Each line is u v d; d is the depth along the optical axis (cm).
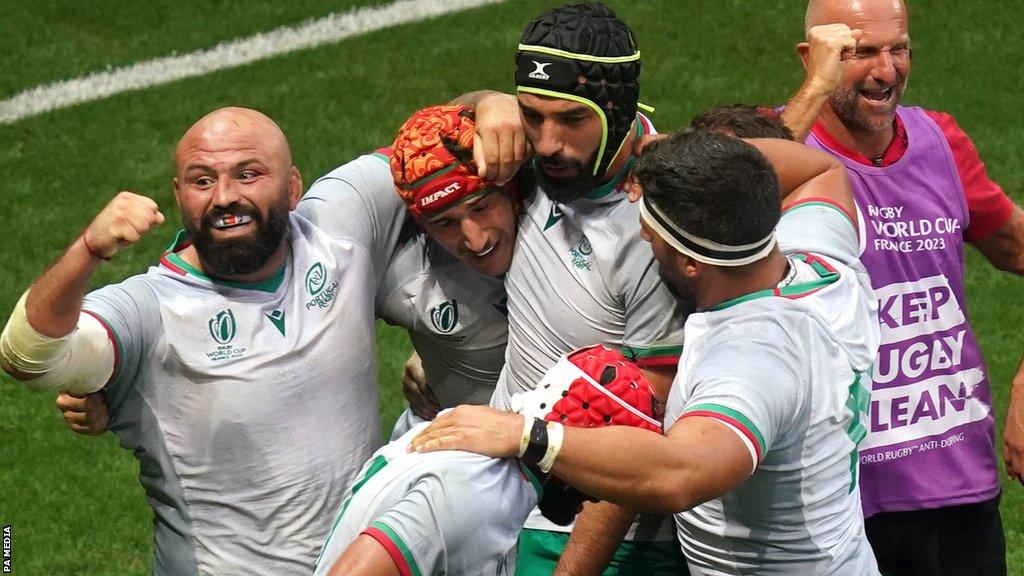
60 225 2927
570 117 1196
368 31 3634
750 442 1054
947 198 1639
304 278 1323
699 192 1121
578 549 1284
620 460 1028
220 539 1336
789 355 1134
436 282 1422
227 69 3500
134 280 1298
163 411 1301
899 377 1627
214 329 1289
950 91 3259
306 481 1325
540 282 1315
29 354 1185
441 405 1558
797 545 1198
